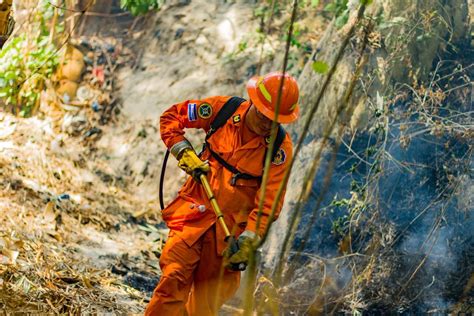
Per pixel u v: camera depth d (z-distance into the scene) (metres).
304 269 6.89
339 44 7.77
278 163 4.88
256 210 4.82
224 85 10.20
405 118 7.17
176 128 5.09
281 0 10.62
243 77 10.21
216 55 10.68
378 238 6.66
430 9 7.74
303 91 8.04
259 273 7.02
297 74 9.82
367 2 3.50
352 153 7.43
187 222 4.96
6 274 5.84
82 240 7.43
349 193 7.34
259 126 4.83
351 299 6.52
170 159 9.56
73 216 7.95
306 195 3.42
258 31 10.30
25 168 8.52
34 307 5.46
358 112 7.40
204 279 5.02
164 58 10.95
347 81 7.55
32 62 9.88
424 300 6.61
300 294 6.61
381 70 7.38
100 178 9.18
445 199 6.88
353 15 7.70
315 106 3.31
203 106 5.04
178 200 5.09
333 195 7.37
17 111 9.83
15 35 10.21
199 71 10.55
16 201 7.62
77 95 10.31
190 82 10.38
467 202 6.88
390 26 7.43
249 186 4.90
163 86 10.48
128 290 6.50
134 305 6.17
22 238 6.75
